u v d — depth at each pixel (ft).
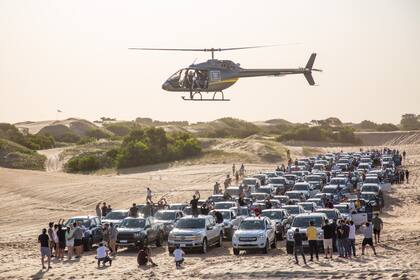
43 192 286.05
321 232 124.36
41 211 244.63
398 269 98.73
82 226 145.69
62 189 292.40
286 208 161.48
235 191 216.95
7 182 309.83
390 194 247.29
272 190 220.84
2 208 252.21
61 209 249.34
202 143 542.16
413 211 213.87
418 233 152.87
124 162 435.94
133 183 313.53
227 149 489.26
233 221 155.22
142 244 140.15
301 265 109.60
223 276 103.65
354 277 94.27
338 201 205.87
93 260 130.82
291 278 97.96
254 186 238.27
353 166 316.60
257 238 130.31
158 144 458.50
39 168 473.26
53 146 650.84
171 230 143.33
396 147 586.04
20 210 247.50
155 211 174.29
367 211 174.50
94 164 446.19
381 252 123.95
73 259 132.98
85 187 298.15
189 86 177.17
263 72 186.80
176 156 447.83
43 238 121.08
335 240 125.70
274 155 458.91
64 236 134.41
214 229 143.02
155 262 124.98
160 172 384.47
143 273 110.93
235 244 131.13
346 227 117.60
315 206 170.81
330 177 273.95
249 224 134.31
